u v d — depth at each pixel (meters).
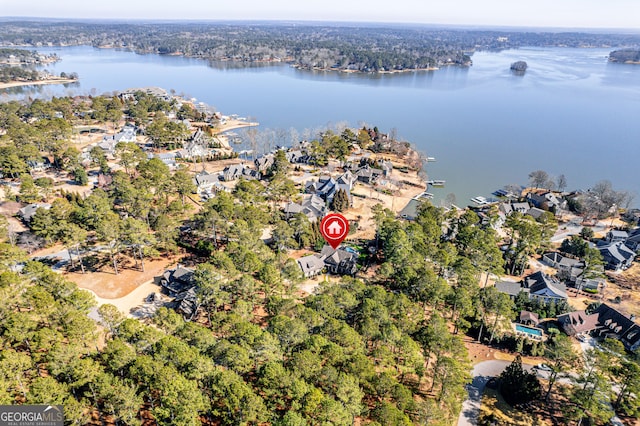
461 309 86.25
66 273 101.50
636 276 116.12
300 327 67.81
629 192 171.88
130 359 59.00
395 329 71.38
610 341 72.19
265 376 57.28
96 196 122.44
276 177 150.88
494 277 114.00
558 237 138.12
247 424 55.91
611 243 124.69
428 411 58.47
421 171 188.50
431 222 122.50
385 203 163.88
